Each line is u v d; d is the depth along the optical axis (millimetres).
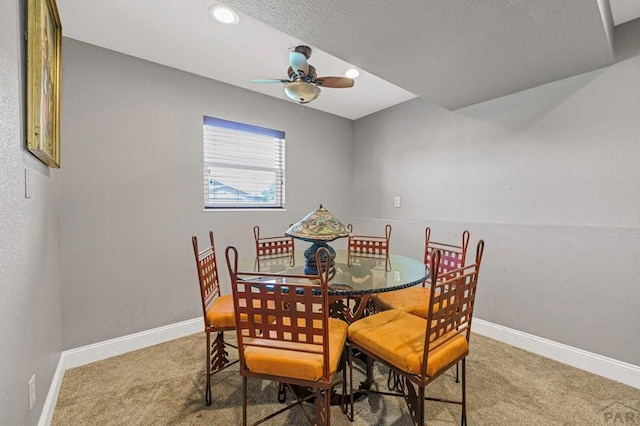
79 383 1820
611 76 1858
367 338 1402
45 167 1517
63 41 1971
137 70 2275
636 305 1752
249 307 1210
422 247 2992
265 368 1216
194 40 2055
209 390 1637
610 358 1849
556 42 1609
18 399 1058
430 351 1237
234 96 2844
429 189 3051
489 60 1809
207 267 1807
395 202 3420
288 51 2205
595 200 1938
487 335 2463
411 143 3234
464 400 1417
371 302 2111
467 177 2703
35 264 1305
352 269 1949
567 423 1465
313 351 1178
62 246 1970
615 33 1820
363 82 2785
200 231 2641
